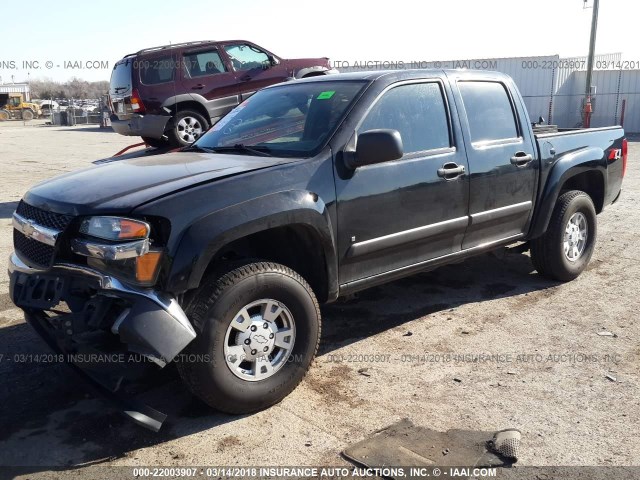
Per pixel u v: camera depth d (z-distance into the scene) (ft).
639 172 42.55
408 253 14.44
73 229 10.94
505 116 16.89
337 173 12.71
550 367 13.50
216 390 10.94
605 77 89.04
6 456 10.39
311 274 13.01
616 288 18.67
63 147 70.49
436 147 14.80
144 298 10.25
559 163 17.94
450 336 15.21
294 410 11.78
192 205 10.77
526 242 19.03
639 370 13.33
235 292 10.94
